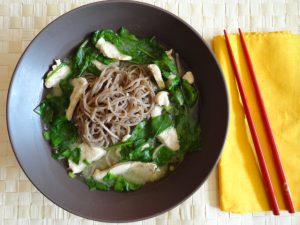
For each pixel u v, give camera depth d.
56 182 0.28
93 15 0.28
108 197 0.28
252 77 0.31
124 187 0.29
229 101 0.28
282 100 0.31
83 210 0.27
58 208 0.30
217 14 0.32
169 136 0.29
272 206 0.29
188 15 0.32
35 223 0.30
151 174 0.29
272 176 0.30
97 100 0.28
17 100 0.27
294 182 0.30
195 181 0.27
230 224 0.30
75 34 0.29
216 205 0.30
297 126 0.30
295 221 0.30
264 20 0.32
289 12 0.32
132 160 0.29
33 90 0.28
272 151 0.30
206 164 0.27
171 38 0.29
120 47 0.29
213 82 0.28
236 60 0.31
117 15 0.28
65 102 0.29
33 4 0.31
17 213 0.30
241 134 0.30
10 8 0.31
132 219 0.26
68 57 0.29
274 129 0.31
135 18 0.28
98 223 0.30
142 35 0.30
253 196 0.30
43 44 0.27
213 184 0.30
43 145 0.29
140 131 0.29
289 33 0.31
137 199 0.28
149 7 0.27
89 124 0.28
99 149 0.28
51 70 0.29
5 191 0.30
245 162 0.30
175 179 0.29
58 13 0.31
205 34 0.32
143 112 0.29
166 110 0.29
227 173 0.30
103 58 0.29
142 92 0.29
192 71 0.29
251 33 0.31
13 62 0.31
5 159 0.30
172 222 0.30
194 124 0.29
